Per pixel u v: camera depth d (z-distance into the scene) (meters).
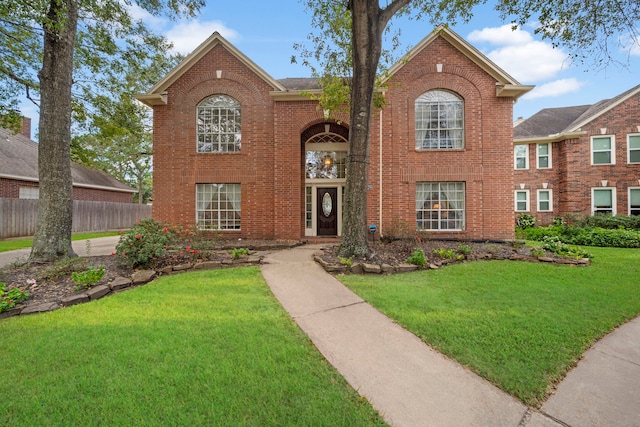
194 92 11.34
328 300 4.67
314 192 12.48
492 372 2.76
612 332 3.68
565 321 3.89
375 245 8.98
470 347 3.21
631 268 6.96
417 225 10.88
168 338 3.31
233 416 2.13
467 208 10.66
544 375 2.73
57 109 6.85
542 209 17.30
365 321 3.90
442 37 10.73
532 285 5.52
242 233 11.20
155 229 6.76
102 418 2.12
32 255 6.47
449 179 10.70
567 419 2.20
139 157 26.80
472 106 10.69
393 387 2.53
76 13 7.26
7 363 2.83
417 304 4.48
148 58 10.18
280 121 10.98
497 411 2.27
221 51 11.35
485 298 4.78
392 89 10.79
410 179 10.75
